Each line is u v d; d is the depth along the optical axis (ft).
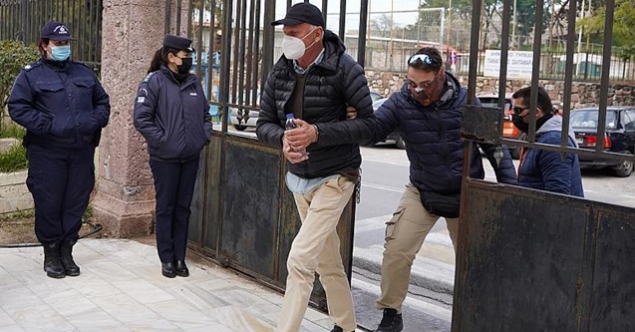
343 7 14.60
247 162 17.46
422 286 19.79
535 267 10.78
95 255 19.12
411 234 13.56
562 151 10.54
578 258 10.21
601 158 10.10
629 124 23.71
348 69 11.98
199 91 17.28
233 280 17.52
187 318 14.74
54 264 17.21
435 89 12.69
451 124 12.92
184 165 17.19
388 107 13.43
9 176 22.80
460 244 11.89
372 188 38.24
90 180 17.56
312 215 12.17
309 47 11.83
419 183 13.53
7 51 25.40
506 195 11.13
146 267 18.22
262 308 15.64
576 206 10.19
